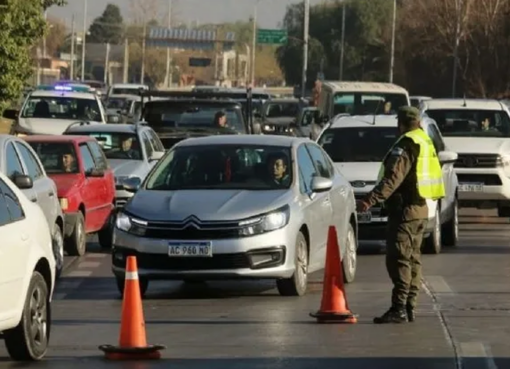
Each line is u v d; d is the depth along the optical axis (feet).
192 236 103.40
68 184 140.26
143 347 79.20
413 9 611.06
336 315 93.30
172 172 112.57
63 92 243.40
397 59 645.51
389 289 114.32
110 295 111.04
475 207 188.65
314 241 111.24
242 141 115.03
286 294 107.96
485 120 192.65
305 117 308.40
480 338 86.58
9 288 73.51
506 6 515.50
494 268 130.62
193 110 208.03
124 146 175.73
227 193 107.86
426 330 89.86
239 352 81.41
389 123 153.48
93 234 168.96
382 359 78.48
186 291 112.68
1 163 110.63
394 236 92.38
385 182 90.58
